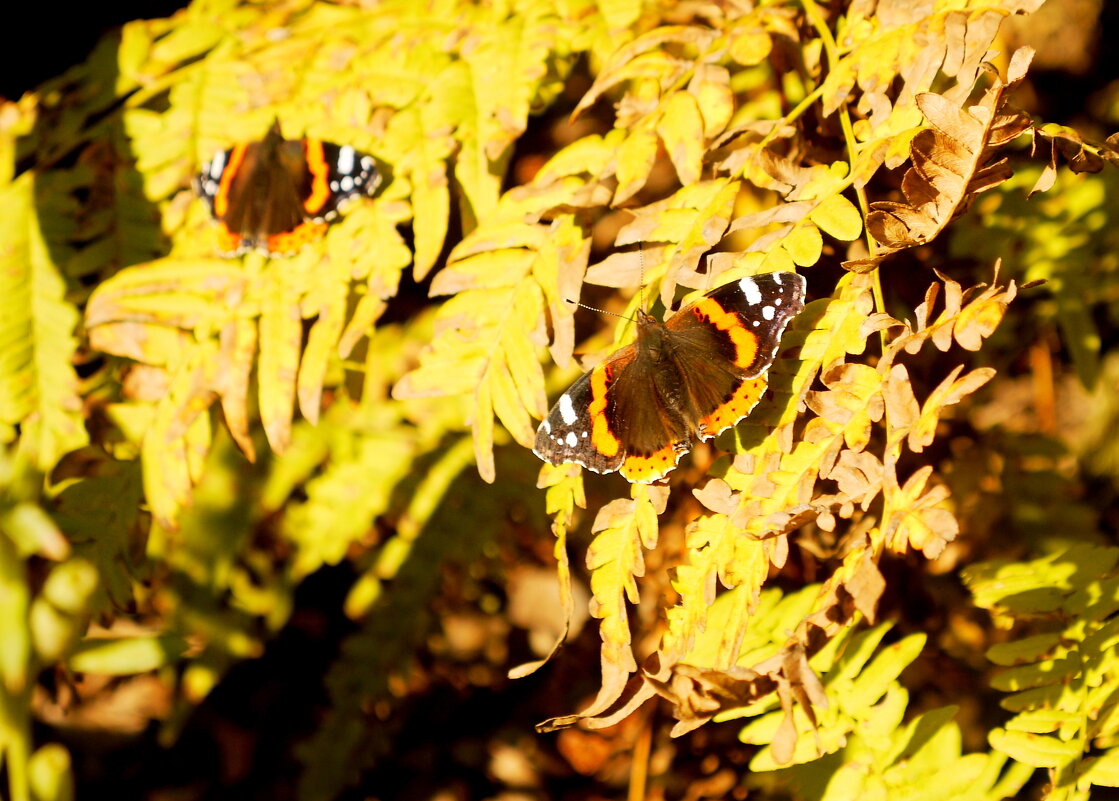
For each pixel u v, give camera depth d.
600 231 0.75
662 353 0.64
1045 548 0.71
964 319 0.60
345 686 0.75
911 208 0.61
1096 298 0.72
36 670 0.66
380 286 0.66
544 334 0.64
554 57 0.69
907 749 0.64
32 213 0.69
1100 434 0.75
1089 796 0.64
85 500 0.67
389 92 0.68
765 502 0.62
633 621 0.73
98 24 0.75
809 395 0.62
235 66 0.70
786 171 0.63
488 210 0.67
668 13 0.68
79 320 0.69
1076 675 0.64
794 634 0.61
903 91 0.63
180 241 0.68
